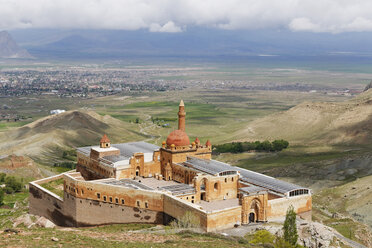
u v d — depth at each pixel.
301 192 151.00
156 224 142.88
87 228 142.38
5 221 175.25
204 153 183.25
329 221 170.38
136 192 144.88
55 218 169.00
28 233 105.56
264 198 139.12
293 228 111.81
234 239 112.12
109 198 149.25
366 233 151.88
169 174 174.38
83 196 153.12
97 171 181.38
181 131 179.88
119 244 99.56
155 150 180.25
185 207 131.75
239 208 134.50
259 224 137.38
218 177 156.00
